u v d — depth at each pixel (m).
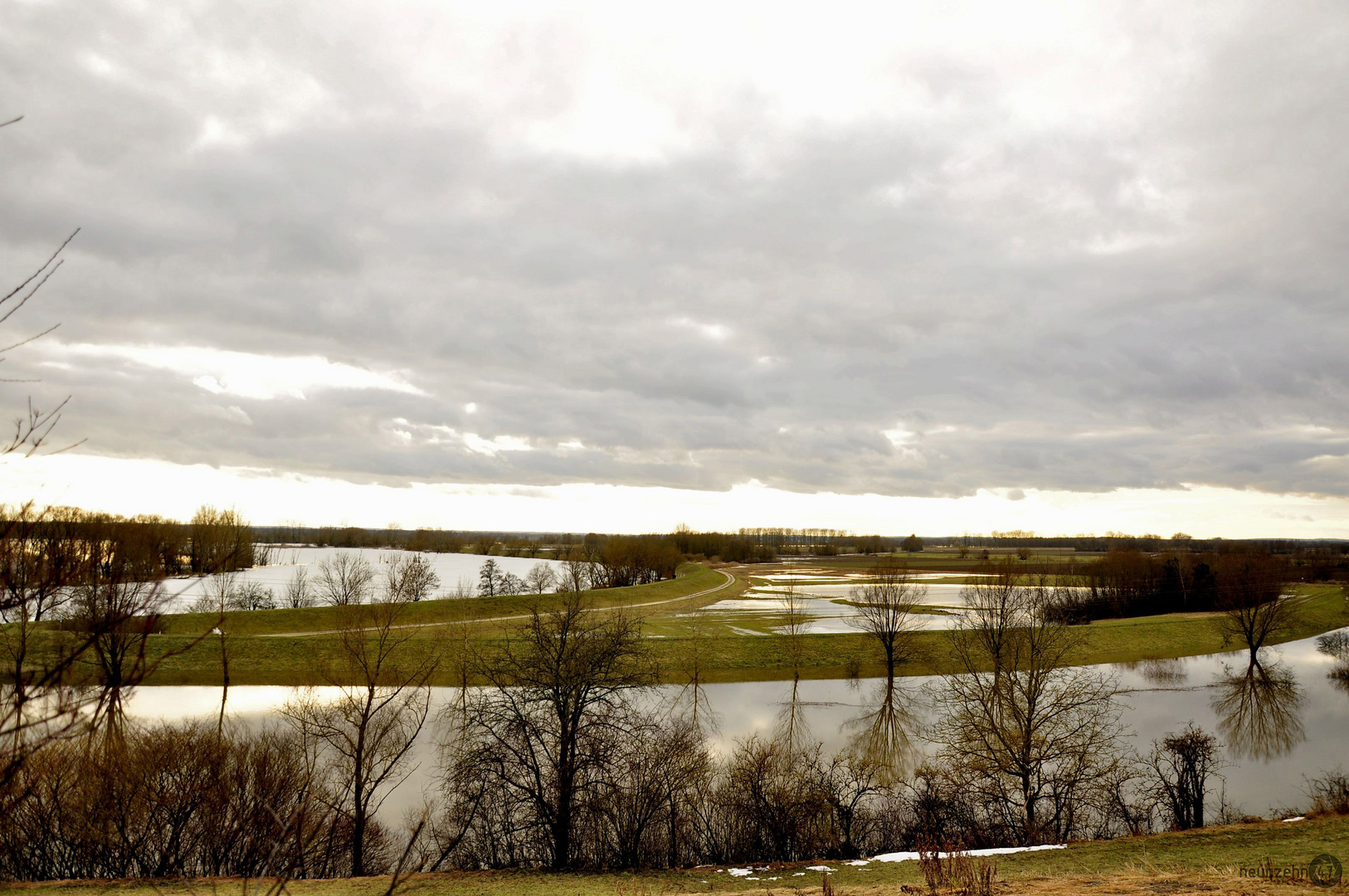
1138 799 34.09
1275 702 57.19
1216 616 92.50
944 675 63.19
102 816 25.22
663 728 37.88
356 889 20.91
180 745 28.95
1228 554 118.69
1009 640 47.62
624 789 30.42
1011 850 23.52
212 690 55.44
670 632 79.50
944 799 31.91
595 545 161.62
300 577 97.62
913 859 23.77
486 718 31.47
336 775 34.84
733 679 65.44
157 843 26.50
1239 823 28.20
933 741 44.72
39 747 5.40
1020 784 34.25
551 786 29.25
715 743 44.16
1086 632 80.94
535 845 29.39
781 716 52.94
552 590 113.38
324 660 62.53
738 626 86.44
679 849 28.78
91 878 24.31
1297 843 20.27
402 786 35.12
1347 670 67.75
